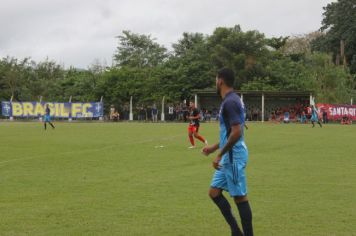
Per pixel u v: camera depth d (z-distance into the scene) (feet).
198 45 218.59
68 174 43.88
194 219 26.94
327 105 174.81
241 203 21.66
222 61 203.51
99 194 34.12
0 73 223.10
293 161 53.47
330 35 274.57
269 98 196.75
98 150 65.67
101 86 204.23
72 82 220.43
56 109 186.29
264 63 209.05
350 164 50.98
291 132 105.29
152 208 29.58
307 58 233.14
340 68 215.72
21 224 25.76
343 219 26.96
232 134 20.74
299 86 200.75
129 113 202.39
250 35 206.69
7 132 104.22
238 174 21.22
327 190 35.78
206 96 200.85
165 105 201.87
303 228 25.16
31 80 233.96
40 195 33.81
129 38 264.52
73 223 26.02
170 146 71.97
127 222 26.27
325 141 80.64
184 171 45.73
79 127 128.06
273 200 32.12
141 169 47.21
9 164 50.90
